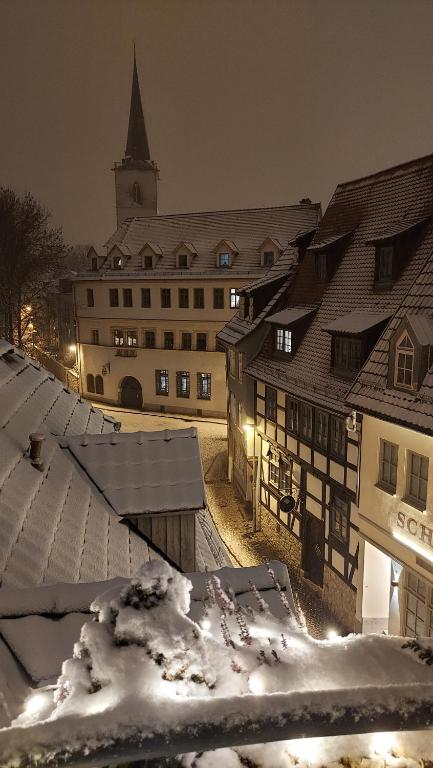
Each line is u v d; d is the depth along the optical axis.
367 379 14.03
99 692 2.37
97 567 6.69
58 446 9.16
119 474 8.77
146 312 39.22
